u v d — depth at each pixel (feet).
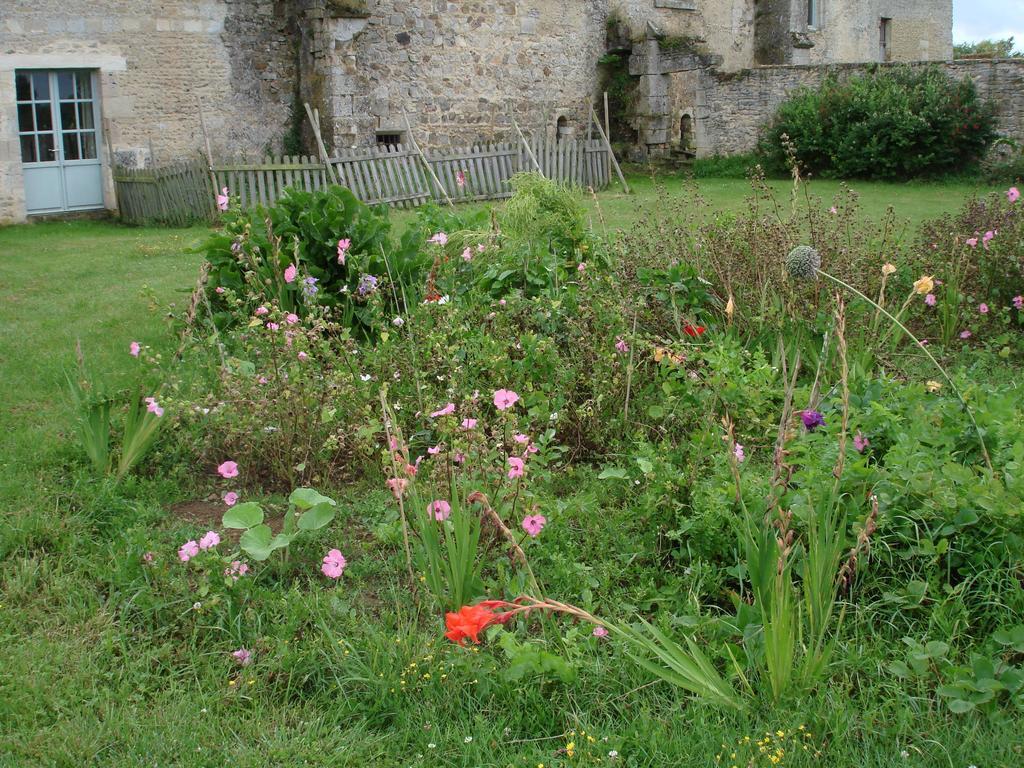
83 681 9.62
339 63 51.13
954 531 10.44
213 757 8.67
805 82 63.67
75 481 13.60
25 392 17.76
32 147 46.60
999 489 10.33
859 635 9.89
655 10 68.74
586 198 50.88
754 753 8.27
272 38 52.39
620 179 59.26
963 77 58.54
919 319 20.86
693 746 8.47
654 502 11.76
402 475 11.59
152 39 48.52
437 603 10.47
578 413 14.33
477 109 60.03
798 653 9.27
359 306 19.71
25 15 44.83
